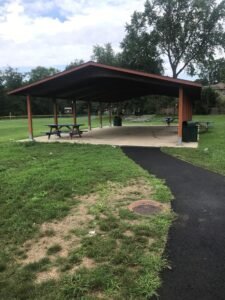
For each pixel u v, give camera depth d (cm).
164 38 3422
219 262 275
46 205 422
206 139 1205
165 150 921
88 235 330
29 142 1138
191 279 250
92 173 597
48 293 234
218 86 4759
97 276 251
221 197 458
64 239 324
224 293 232
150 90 1620
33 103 6219
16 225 361
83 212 399
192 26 3297
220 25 3272
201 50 3366
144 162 736
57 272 262
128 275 253
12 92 1220
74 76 1109
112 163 698
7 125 2659
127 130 1789
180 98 1017
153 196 463
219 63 3566
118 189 499
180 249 298
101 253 289
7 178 569
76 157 787
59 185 512
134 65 3497
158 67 3556
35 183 529
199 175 598
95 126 2225
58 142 1153
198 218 377
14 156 825
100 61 4319
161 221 363
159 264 269
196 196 463
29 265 274
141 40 3431
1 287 243
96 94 1695
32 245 314
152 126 2144
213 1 3203
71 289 236
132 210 403
